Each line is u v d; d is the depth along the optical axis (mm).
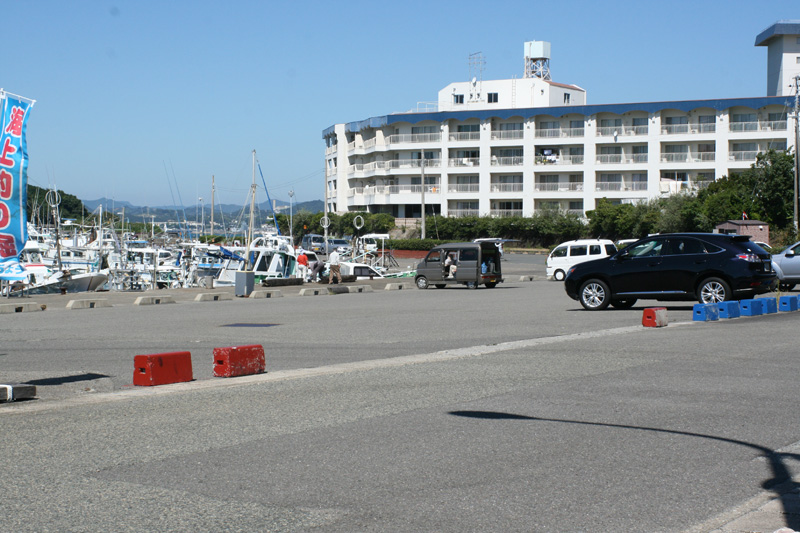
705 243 17969
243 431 7098
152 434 7000
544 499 5215
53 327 17938
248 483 5547
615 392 8820
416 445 6566
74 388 9656
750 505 5125
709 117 73250
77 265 48156
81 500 5180
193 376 10422
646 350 11992
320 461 6098
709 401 8289
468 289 34719
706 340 13023
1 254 8688
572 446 6539
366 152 91125
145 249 48688
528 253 73688
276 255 42844
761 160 58625
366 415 7754
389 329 16453
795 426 7211
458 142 82312
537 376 9906
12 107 8805
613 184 76000
